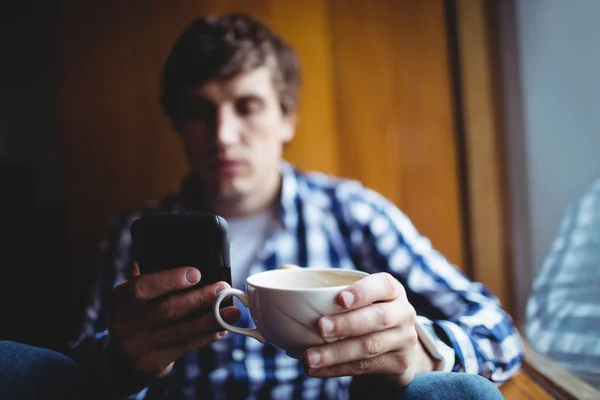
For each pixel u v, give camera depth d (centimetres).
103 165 121
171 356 47
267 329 39
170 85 92
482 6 114
